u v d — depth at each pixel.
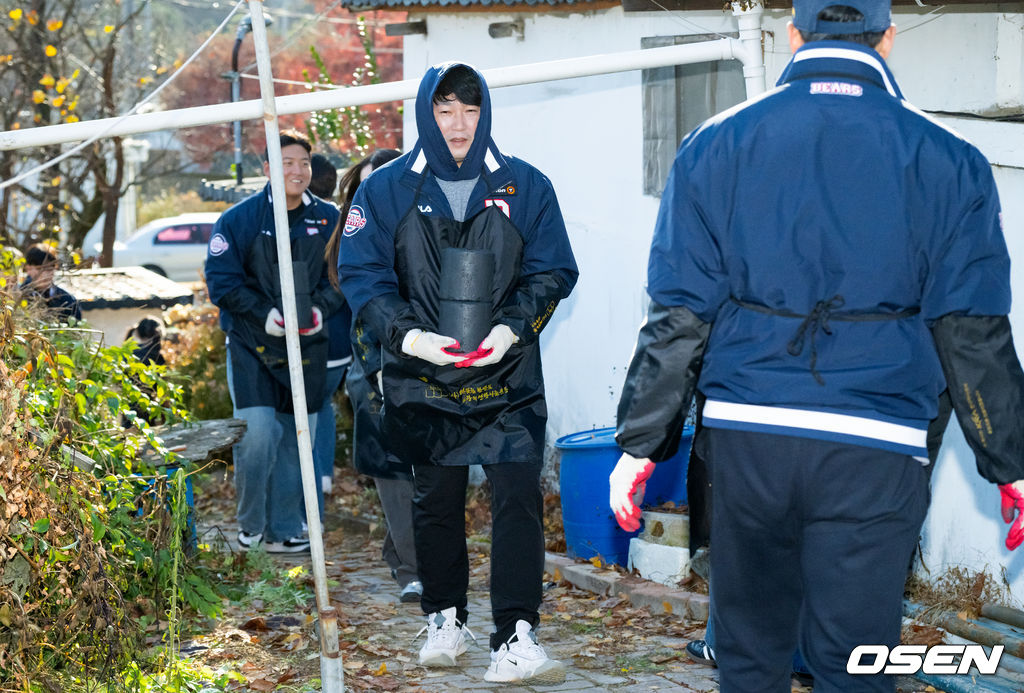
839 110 3.27
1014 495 3.40
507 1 9.73
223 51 37.88
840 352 3.24
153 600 6.34
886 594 3.30
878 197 3.22
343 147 17.95
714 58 6.38
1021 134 5.88
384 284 5.42
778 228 3.26
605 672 5.86
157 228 34.78
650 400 3.45
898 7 6.46
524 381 5.57
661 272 3.40
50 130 5.85
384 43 33.72
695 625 6.61
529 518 5.60
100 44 26.64
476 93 5.30
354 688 5.60
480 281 5.19
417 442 5.58
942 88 6.71
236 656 6.11
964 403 3.31
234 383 8.30
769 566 3.45
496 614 5.68
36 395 5.47
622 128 9.24
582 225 9.71
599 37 9.40
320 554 4.27
